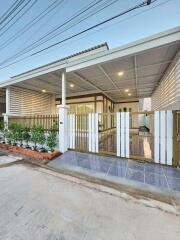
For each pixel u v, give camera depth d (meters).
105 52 4.38
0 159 5.16
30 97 9.77
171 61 4.72
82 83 7.86
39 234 1.78
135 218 2.08
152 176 3.44
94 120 5.26
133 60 4.67
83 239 1.70
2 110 12.05
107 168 4.01
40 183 3.25
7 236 1.74
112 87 8.87
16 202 2.47
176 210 2.29
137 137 9.36
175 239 1.71
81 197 2.66
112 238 1.72
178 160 3.88
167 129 4.00
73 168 4.09
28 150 5.73
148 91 10.30
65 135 5.66
